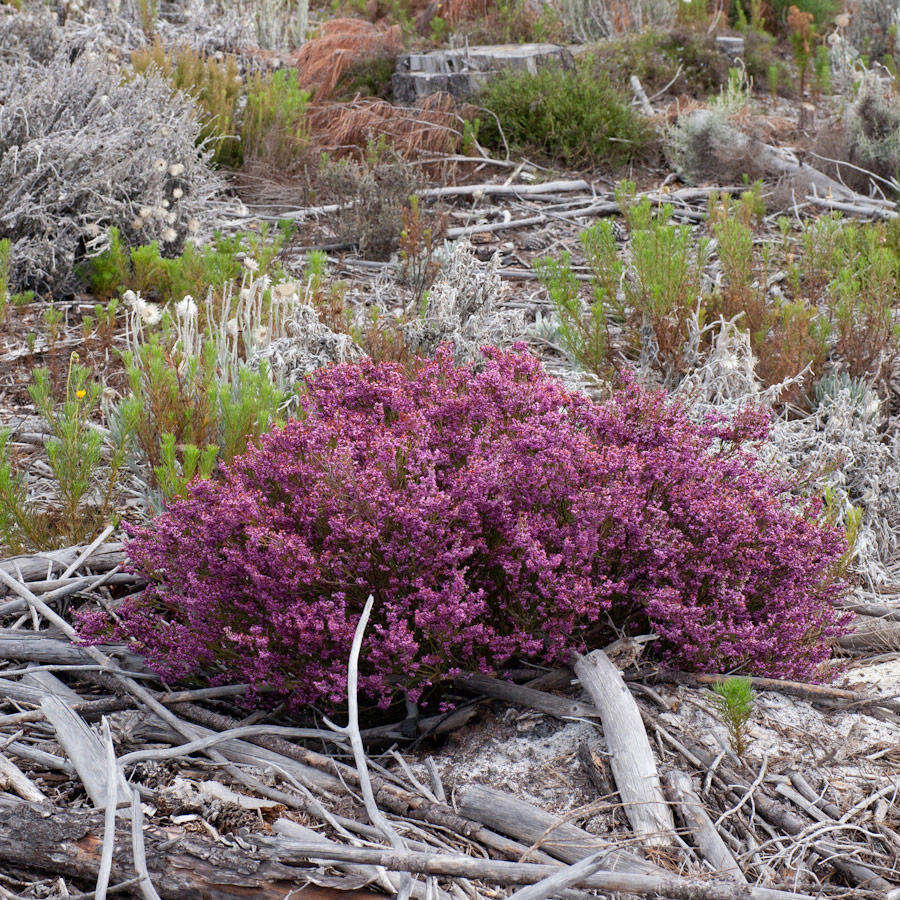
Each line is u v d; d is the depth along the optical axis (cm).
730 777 271
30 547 392
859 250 695
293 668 299
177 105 818
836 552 325
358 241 777
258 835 242
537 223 841
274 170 915
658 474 324
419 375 368
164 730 298
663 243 590
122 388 523
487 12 1345
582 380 556
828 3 1478
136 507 430
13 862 233
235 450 410
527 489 309
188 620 322
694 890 215
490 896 239
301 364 483
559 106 972
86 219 677
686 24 1325
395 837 231
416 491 297
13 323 598
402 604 294
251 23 1245
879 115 964
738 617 314
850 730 299
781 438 464
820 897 229
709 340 589
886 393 556
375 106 1009
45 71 755
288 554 288
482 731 299
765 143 1007
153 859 231
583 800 267
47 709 284
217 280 594
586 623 318
